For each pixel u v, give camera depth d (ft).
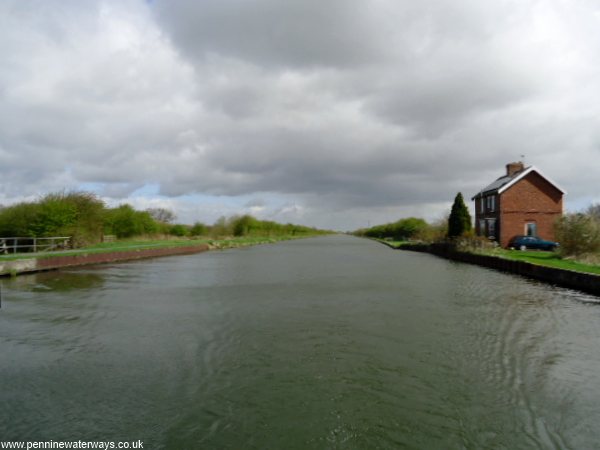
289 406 22.48
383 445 18.97
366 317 41.63
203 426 20.49
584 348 31.71
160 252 128.98
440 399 23.29
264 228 312.91
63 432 19.98
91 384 25.27
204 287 62.18
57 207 105.91
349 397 23.52
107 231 159.43
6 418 21.29
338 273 80.59
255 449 18.63
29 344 33.06
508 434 19.84
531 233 123.85
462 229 128.47
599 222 81.76
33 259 78.69
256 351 31.19
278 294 55.62
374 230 411.54
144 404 22.72
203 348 31.96
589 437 19.60
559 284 62.64
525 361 29.01
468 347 31.96
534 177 124.57
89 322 40.04
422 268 89.86
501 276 74.02
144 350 31.53
